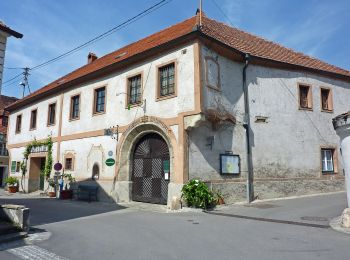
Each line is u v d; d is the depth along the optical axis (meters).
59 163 19.06
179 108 13.80
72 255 6.31
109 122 17.22
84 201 17.19
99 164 17.41
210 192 13.05
